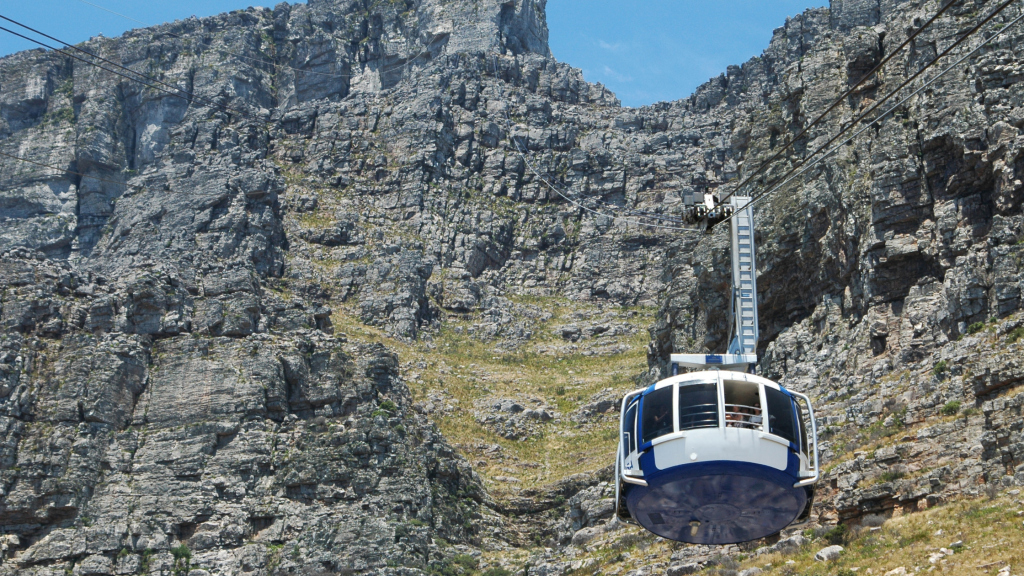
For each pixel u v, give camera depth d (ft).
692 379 139.95
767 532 145.38
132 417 428.15
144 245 635.25
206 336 448.24
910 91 330.95
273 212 651.66
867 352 306.55
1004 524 210.38
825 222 339.36
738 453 134.72
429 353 582.76
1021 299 273.33
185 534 398.42
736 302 176.35
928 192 314.35
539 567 328.08
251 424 419.54
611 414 501.56
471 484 427.33
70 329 444.96
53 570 381.19
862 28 363.35
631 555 305.12
